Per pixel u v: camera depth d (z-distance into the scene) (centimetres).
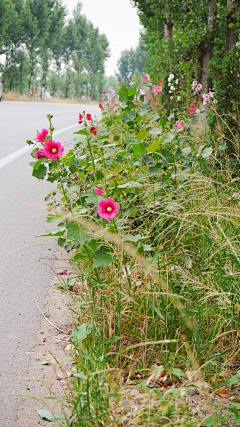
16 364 228
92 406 172
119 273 251
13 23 4397
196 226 321
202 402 180
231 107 596
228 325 248
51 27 5578
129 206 325
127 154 380
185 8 1135
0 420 185
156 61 1098
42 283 334
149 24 1666
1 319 274
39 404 199
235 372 226
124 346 235
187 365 216
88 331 218
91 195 268
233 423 171
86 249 255
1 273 346
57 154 284
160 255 270
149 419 164
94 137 296
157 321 241
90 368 193
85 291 282
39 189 627
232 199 366
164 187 345
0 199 564
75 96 7425
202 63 1053
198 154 391
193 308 257
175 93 879
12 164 786
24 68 4941
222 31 1033
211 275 275
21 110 2055
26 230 455
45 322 275
